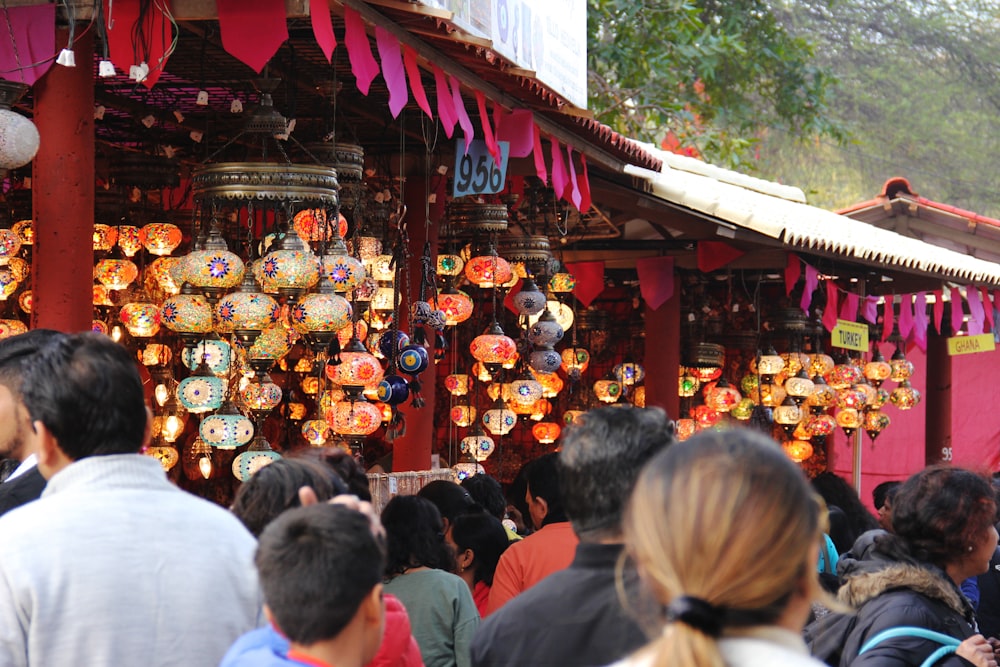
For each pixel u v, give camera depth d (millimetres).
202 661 2527
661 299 9578
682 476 1682
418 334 6469
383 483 6039
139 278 6500
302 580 2211
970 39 28828
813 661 1640
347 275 4914
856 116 28562
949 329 13477
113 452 2619
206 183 4809
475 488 5891
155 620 2496
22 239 5949
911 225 13922
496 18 5387
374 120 6457
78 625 2443
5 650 2410
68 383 2580
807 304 9484
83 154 4320
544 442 10000
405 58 4738
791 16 28500
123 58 4223
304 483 3043
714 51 17578
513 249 7637
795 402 10711
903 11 28875
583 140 6809
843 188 28938
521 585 3926
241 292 4793
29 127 4051
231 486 6301
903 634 3270
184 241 7441
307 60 5457
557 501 4234
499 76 5391
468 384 8547
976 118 28734
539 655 2508
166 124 6723
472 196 7258
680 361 11031
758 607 1644
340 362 5441
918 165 28641
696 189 8227
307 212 5480
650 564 1704
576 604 2523
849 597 3490
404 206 6336
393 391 6047
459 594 4059
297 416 8070
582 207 6949
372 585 2273
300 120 6641
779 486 1662
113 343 2695
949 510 3613
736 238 8562
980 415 15445
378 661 2859
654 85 17844
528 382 7781
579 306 11516
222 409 5043
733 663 1603
